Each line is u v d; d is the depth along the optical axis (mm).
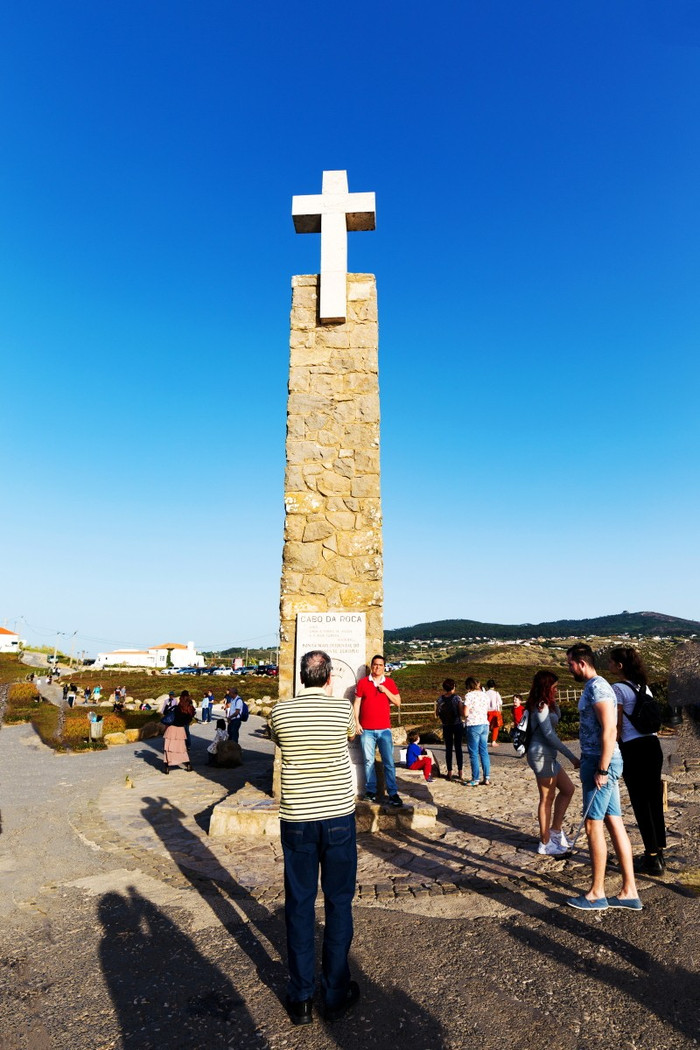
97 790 10195
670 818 6574
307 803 3164
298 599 7840
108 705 39469
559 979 3338
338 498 8078
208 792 9508
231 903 4660
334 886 3156
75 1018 3105
